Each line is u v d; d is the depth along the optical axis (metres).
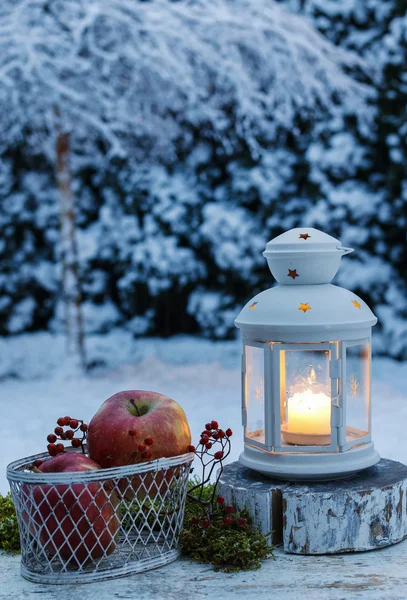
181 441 1.67
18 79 6.25
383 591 1.42
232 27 6.29
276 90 6.53
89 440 1.67
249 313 1.74
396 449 4.11
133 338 8.16
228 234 7.37
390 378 6.56
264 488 1.68
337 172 7.10
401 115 6.90
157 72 6.35
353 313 1.69
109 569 1.51
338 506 1.61
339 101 7.09
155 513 1.58
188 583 1.48
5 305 8.23
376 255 7.33
